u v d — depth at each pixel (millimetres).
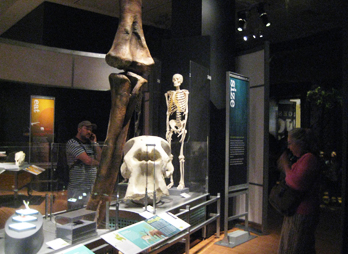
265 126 5137
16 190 2676
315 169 2410
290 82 7953
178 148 4816
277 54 7945
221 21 5410
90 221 2645
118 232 2592
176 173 4836
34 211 2533
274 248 4375
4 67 3887
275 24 6863
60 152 2951
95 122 6402
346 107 1907
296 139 2545
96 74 4633
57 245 2352
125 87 3008
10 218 2420
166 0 6043
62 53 4359
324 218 5766
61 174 2957
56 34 6059
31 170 2801
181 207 3877
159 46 7336
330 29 7004
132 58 3117
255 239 4773
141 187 3502
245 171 4871
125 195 3498
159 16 6902
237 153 4723
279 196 2506
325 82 7367
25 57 4062
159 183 3574
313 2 5770
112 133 2980
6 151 2672
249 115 4996
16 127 5918
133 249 2445
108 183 2920
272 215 6141
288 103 8211
